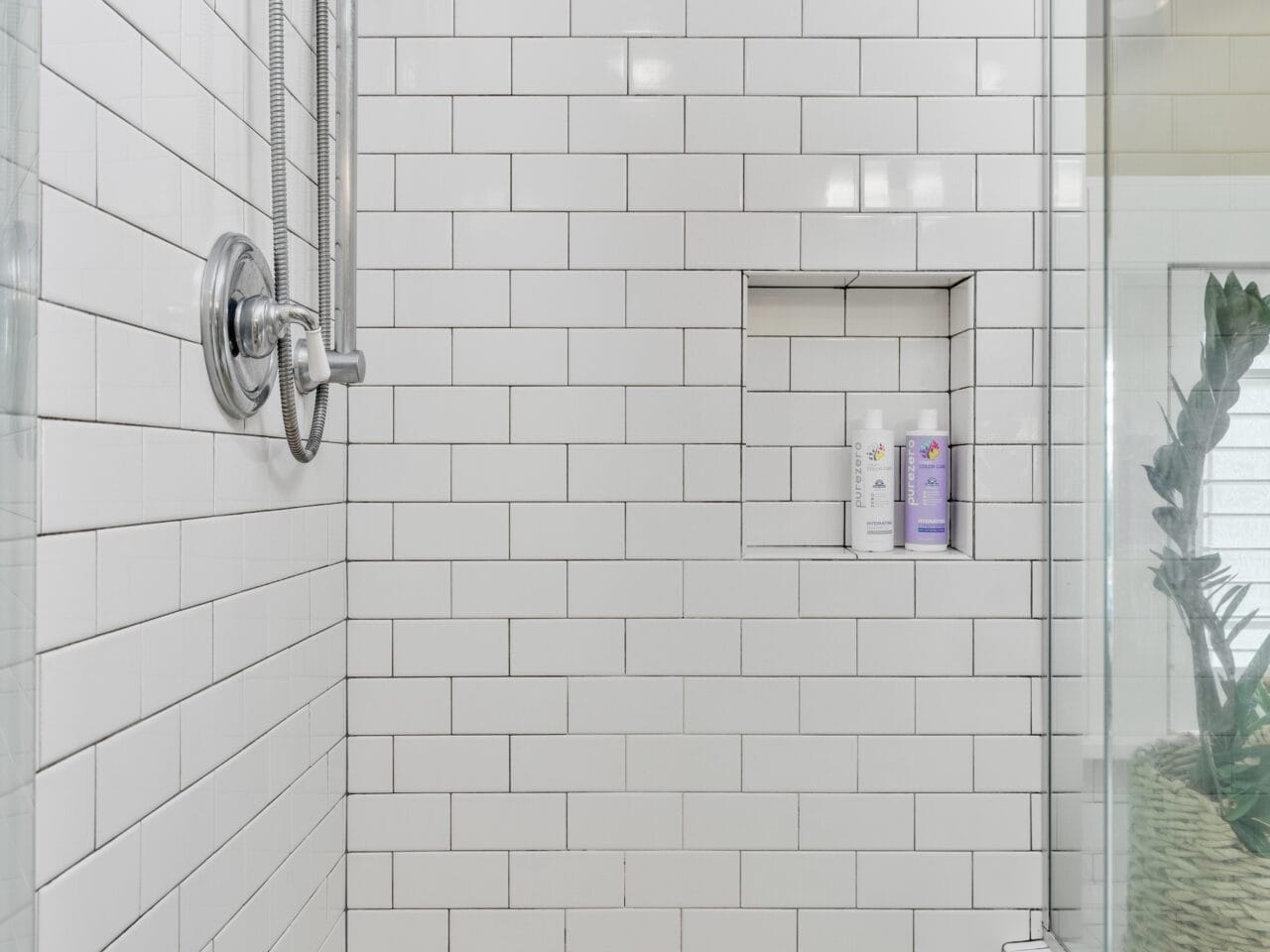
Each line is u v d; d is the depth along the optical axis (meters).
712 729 1.54
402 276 1.52
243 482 1.09
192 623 0.95
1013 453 1.54
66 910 0.72
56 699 0.71
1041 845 1.54
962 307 1.58
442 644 1.53
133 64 0.81
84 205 0.74
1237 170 1.08
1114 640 1.34
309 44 1.35
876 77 1.53
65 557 0.72
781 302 1.65
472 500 1.53
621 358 1.53
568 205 1.52
